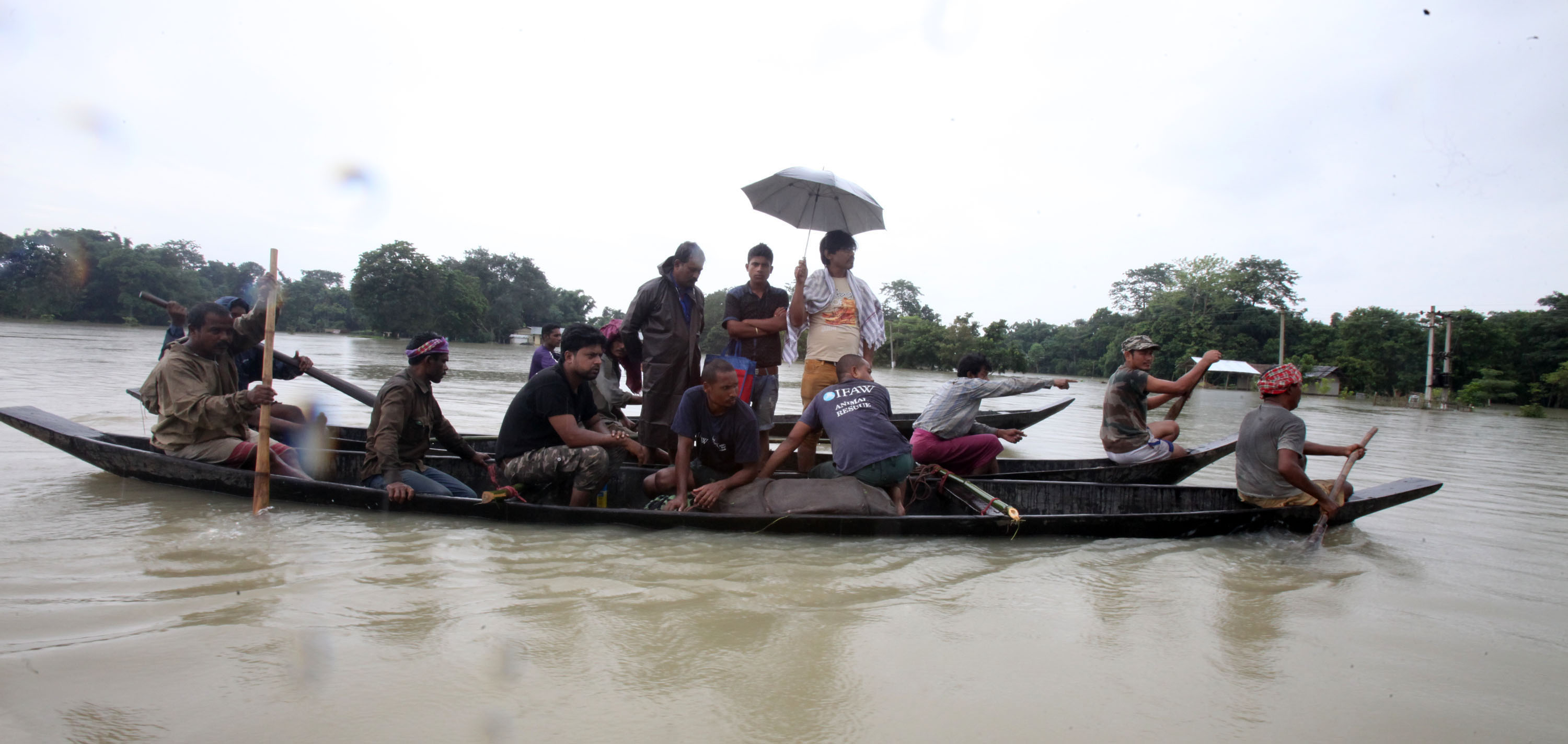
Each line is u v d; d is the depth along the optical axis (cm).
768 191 608
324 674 214
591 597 286
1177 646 260
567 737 186
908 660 240
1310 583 341
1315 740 199
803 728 196
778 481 425
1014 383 529
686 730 193
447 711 197
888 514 412
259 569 305
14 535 343
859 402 454
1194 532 420
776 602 289
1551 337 4097
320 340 5550
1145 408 599
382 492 407
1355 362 4209
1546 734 206
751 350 549
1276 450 438
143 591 275
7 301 6638
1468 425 1850
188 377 455
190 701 197
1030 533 400
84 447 470
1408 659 255
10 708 189
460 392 1441
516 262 9725
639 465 511
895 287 8906
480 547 351
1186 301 5809
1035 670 236
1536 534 464
